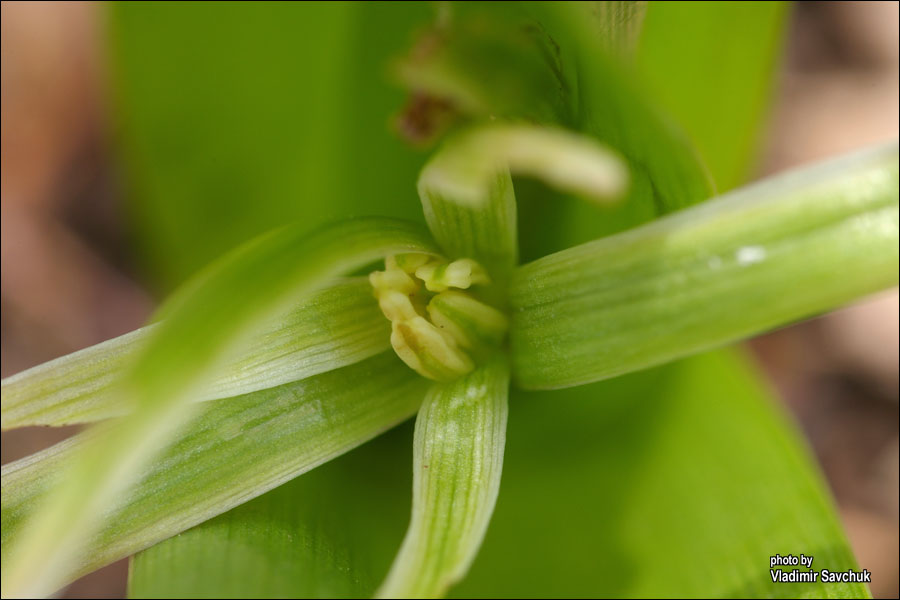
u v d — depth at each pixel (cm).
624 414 12
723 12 12
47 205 16
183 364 10
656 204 11
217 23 12
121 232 16
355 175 12
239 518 11
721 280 10
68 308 16
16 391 11
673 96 12
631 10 11
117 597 15
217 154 12
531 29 11
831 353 17
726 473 11
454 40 11
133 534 11
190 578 11
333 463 11
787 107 18
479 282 11
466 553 11
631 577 11
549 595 11
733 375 12
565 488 12
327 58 12
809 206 10
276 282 10
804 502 11
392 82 12
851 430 17
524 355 11
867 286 10
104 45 12
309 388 11
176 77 12
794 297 10
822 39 18
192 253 13
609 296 11
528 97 11
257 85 12
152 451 10
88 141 17
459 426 11
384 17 12
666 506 11
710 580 11
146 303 16
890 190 10
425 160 12
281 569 11
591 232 12
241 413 11
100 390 11
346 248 11
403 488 12
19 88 17
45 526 10
